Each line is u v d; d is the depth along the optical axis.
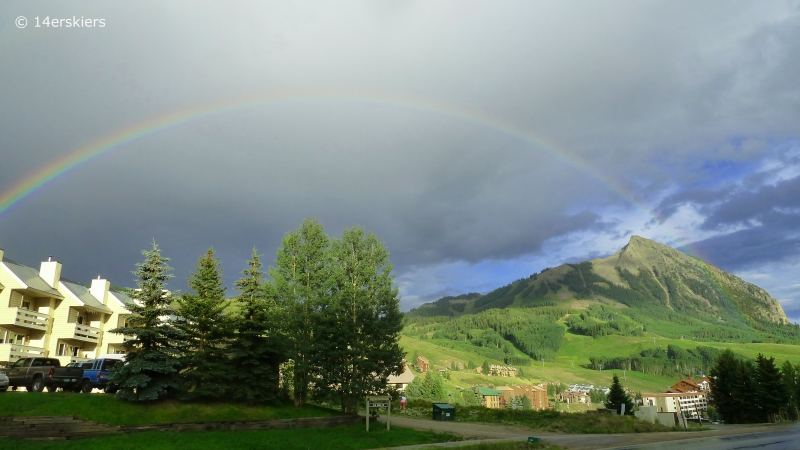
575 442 27.70
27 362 30.47
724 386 76.44
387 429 27.38
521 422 39.91
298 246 32.44
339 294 30.38
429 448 22.30
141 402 23.41
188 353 26.25
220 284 27.78
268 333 28.27
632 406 75.81
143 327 24.22
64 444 18.48
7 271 44.75
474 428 33.34
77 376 29.41
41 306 47.81
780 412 74.44
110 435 20.11
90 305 50.09
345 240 32.28
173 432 21.36
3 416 19.56
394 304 31.33
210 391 25.08
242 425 23.56
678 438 32.69
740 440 31.50
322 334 29.70
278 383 28.97
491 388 174.50
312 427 25.70
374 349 30.19
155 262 25.11
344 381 29.28
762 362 73.81
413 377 107.44
